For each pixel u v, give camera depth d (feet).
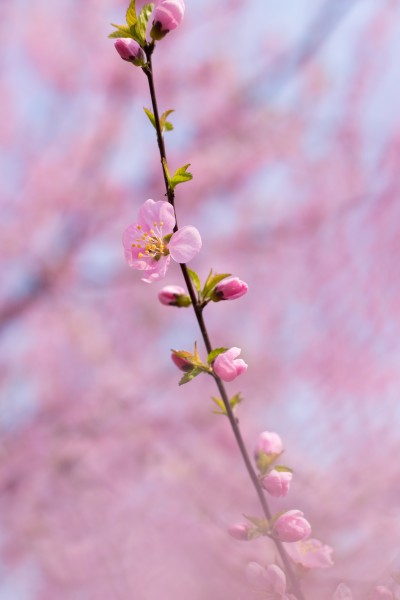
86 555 5.22
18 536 5.53
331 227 7.16
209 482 5.86
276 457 2.35
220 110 7.80
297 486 5.47
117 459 6.02
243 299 7.32
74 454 5.99
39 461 5.94
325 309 6.73
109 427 6.21
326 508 5.07
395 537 3.53
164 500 5.54
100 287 7.20
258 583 2.30
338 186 7.45
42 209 7.07
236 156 7.65
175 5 2.28
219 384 2.31
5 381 6.60
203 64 7.82
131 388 6.61
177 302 2.37
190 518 5.22
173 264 7.45
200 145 7.73
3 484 5.84
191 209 7.73
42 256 6.95
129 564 4.97
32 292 6.86
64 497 5.71
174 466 5.94
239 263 7.51
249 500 5.71
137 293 7.33
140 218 2.31
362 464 5.42
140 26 2.29
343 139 7.70
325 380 6.24
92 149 7.36
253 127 7.79
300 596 2.29
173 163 7.63
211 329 7.33
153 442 6.18
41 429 6.15
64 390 6.61
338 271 6.91
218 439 6.31
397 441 5.48
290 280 7.12
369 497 4.98
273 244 7.43
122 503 5.57
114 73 7.53
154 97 2.28
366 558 3.29
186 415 6.48
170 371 6.88
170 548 4.89
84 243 7.12
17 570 5.54
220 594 4.29
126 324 7.25
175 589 4.55
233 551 4.50
